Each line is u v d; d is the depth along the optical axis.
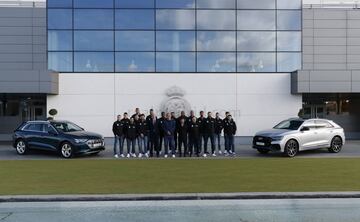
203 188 10.96
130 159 18.22
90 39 26.34
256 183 11.70
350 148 23.47
